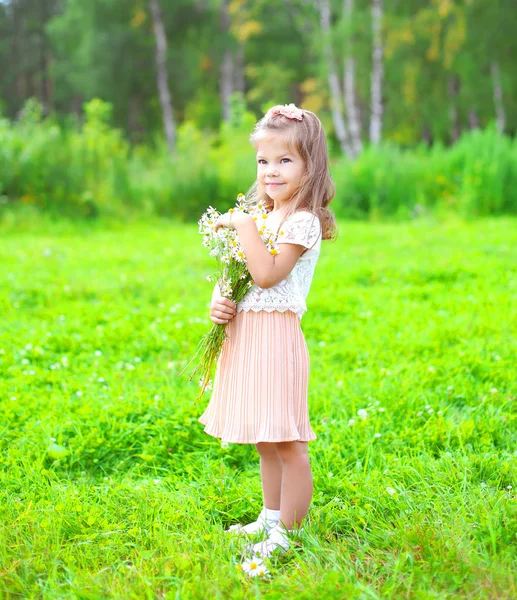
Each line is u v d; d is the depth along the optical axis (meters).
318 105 30.66
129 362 4.88
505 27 26.58
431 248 9.80
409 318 5.82
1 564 2.46
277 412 2.56
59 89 36.22
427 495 2.90
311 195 2.66
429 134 32.28
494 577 2.27
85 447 3.54
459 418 3.77
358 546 2.58
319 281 7.61
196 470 3.38
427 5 27.44
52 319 6.14
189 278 7.95
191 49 31.02
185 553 2.48
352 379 4.41
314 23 29.66
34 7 39.53
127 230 13.38
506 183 15.14
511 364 4.57
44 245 10.53
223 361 2.71
